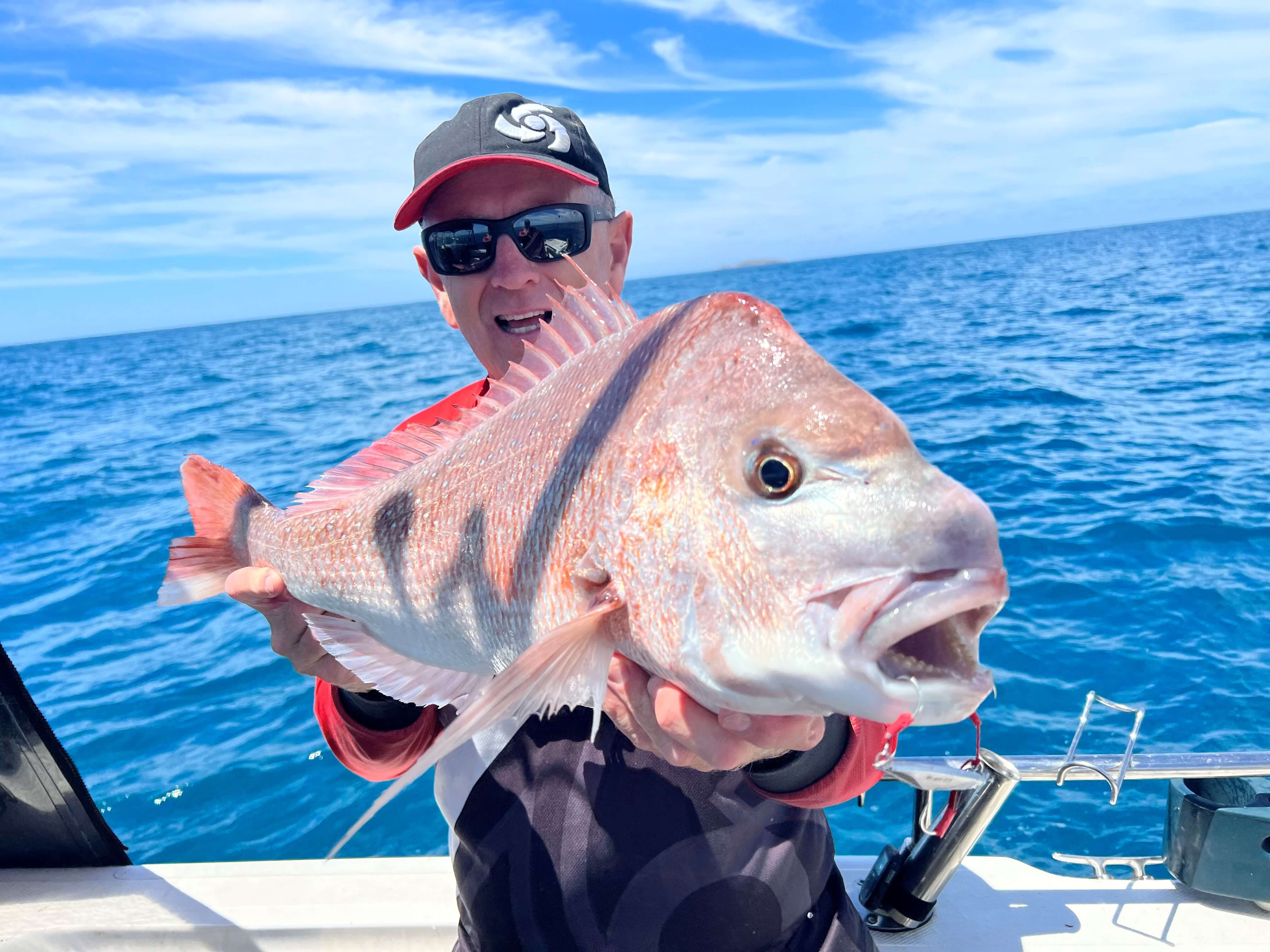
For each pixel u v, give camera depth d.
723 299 1.30
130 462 14.70
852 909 1.79
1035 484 8.86
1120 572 6.48
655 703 1.28
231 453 14.39
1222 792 2.33
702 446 1.21
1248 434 10.27
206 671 5.99
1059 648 5.41
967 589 1.02
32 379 40.38
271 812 4.34
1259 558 6.55
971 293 37.38
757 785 1.64
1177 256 52.06
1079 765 2.15
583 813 1.66
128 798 4.55
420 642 1.72
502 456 1.56
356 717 2.18
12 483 13.67
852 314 30.55
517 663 1.16
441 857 2.62
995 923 2.25
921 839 2.24
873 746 1.60
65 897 2.42
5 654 2.29
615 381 1.40
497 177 2.52
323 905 2.36
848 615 1.06
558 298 2.62
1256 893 2.17
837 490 1.10
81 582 8.30
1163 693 4.84
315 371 29.11
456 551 1.59
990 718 4.71
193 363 41.28
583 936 1.64
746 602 1.15
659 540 1.23
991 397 13.73
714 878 1.61
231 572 2.16
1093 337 20.23
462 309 2.68
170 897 2.42
